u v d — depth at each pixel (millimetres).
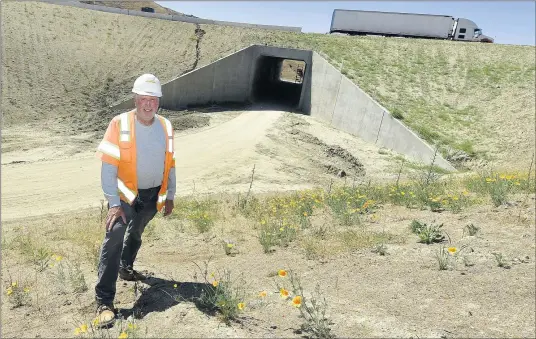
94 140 25016
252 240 6645
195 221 8102
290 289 4203
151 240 6766
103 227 8164
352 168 24359
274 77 45781
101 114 28531
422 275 4504
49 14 36938
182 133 27672
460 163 24250
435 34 45344
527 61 34188
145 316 3609
